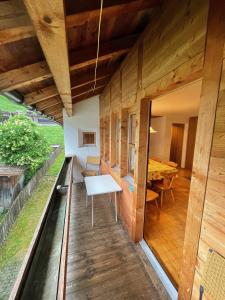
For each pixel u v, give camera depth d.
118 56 2.21
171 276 1.65
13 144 6.44
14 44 1.03
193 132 5.79
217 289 0.82
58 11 0.53
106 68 2.60
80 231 2.44
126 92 2.23
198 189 0.98
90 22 1.13
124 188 2.50
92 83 3.01
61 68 1.09
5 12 0.67
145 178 2.00
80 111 4.47
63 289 0.82
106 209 3.12
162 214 2.84
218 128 0.81
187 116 5.87
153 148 6.32
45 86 2.03
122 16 1.26
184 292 1.17
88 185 2.74
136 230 2.13
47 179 7.14
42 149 7.57
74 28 1.13
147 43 1.55
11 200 5.82
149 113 1.83
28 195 5.33
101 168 4.51
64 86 1.57
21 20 0.69
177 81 1.10
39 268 1.14
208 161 0.89
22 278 0.96
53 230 1.64
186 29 0.99
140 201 2.05
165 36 1.23
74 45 1.41
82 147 4.62
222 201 0.81
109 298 1.49
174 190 4.00
